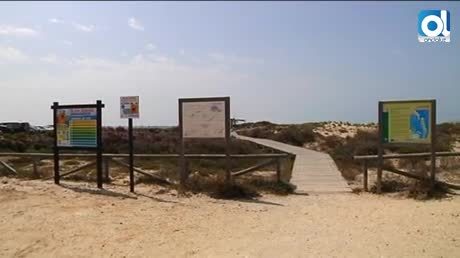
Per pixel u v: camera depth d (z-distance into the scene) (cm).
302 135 3800
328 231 827
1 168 1647
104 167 1441
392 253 671
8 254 709
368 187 1352
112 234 805
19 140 3166
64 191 1212
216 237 796
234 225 889
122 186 1354
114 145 2722
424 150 2167
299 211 1029
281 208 1067
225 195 1219
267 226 880
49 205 1013
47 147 3017
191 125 1302
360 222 895
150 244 752
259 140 3978
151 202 1105
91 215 934
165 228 854
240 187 1240
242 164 1962
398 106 1258
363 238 765
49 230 823
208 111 1288
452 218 893
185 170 1328
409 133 1251
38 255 704
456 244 708
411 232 793
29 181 1435
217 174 1467
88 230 826
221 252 704
